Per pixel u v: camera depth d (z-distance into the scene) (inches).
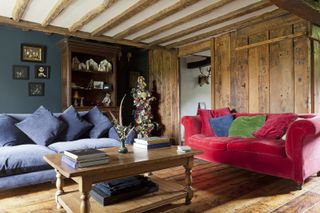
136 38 196.2
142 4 128.7
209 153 142.1
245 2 130.9
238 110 173.3
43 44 193.0
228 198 95.7
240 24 160.9
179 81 223.8
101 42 219.6
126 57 240.4
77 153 73.9
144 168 80.6
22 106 184.9
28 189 105.9
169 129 231.0
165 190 90.5
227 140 133.9
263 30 158.1
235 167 139.4
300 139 103.3
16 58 182.2
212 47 192.2
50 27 163.9
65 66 191.2
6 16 145.9
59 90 200.7
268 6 133.6
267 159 114.7
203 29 173.8
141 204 78.7
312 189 105.0
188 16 148.4
